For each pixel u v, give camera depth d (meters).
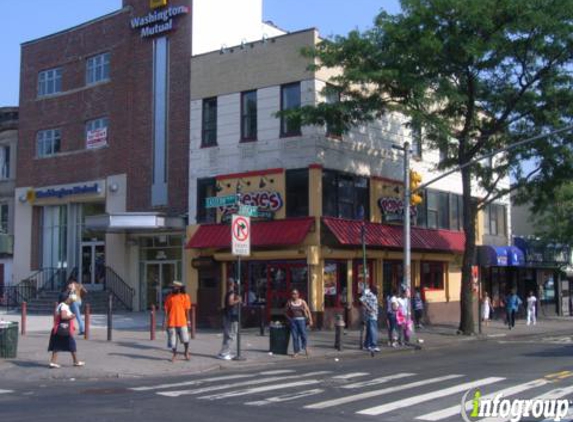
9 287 35.56
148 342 20.38
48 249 36.38
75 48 35.88
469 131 26.55
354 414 10.02
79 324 22.19
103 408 10.73
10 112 40.47
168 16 31.53
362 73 22.31
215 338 22.34
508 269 40.09
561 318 41.25
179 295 17.16
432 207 32.62
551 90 24.53
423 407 10.54
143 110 32.25
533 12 22.41
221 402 11.27
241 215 17.81
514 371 14.91
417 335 25.81
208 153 28.81
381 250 28.16
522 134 25.75
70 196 34.75
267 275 26.81
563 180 25.94
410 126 23.92
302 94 26.39
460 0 22.27
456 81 24.50
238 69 28.33
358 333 25.14
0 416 10.02
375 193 28.56
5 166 39.88
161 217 29.16
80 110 35.22
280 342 18.84
